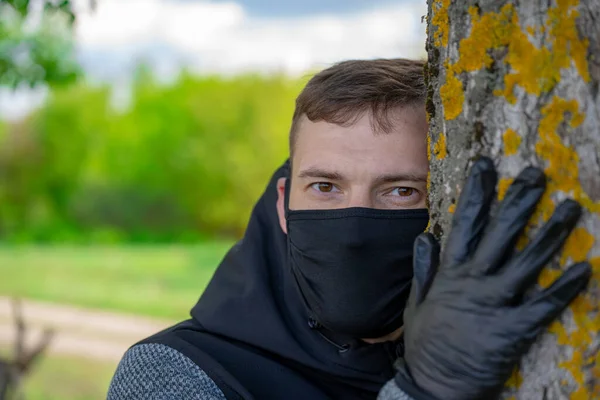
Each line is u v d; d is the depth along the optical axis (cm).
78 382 969
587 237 124
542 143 127
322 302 177
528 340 121
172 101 3550
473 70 134
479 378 123
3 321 1398
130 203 3534
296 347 181
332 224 172
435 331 127
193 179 3425
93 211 3566
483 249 124
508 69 130
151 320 1432
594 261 123
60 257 2536
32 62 513
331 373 180
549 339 126
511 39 130
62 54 521
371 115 169
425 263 135
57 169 3700
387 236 171
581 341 124
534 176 124
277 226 200
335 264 173
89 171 3659
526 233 126
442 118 142
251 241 200
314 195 177
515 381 128
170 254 2616
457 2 137
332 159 171
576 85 126
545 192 125
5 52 503
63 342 1212
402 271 174
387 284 174
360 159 169
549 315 120
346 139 170
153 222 3509
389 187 172
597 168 125
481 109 133
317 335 184
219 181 3384
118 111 3666
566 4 127
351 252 171
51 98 3681
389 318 176
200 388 170
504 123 130
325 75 179
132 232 3506
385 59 188
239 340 185
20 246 3030
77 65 539
